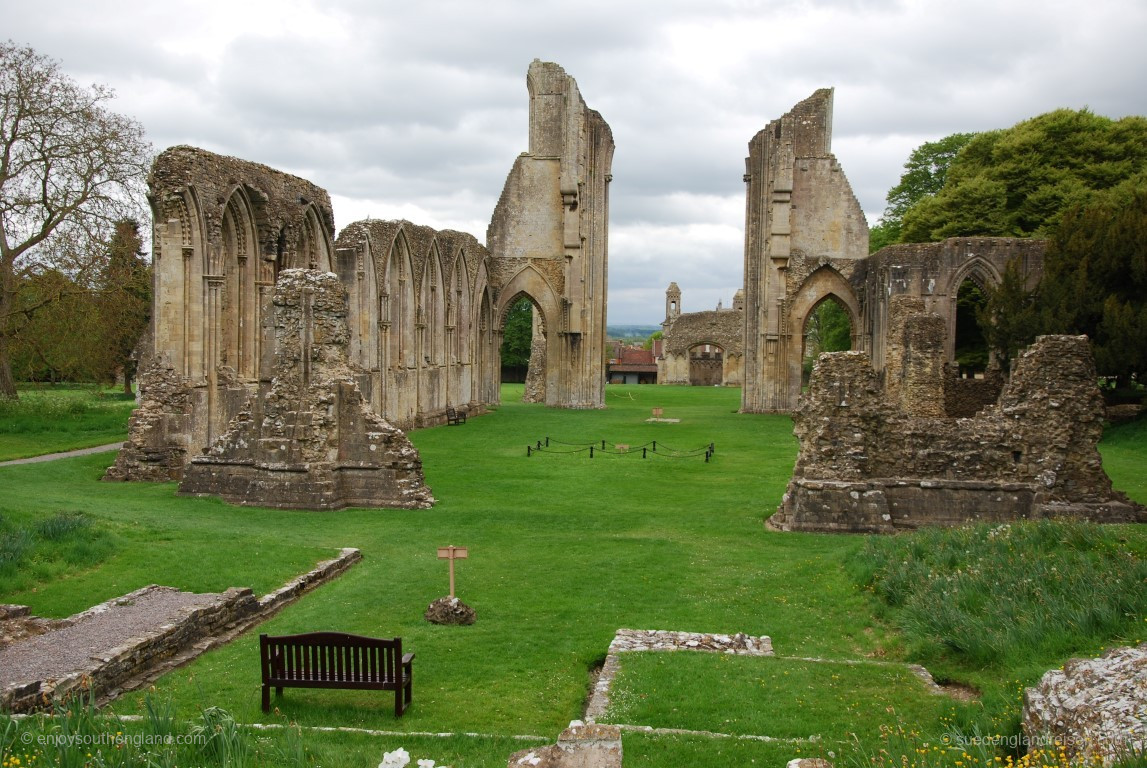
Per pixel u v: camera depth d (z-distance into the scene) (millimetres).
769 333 53281
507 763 7902
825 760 7941
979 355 53688
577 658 11961
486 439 37969
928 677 10953
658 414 46938
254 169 32719
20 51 36062
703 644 12266
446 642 12406
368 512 21344
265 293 33250
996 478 20203
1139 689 7887
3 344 38031
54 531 15320
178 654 11562
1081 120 52500
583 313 57094
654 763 8250
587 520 20938
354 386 22469
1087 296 35094
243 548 16328
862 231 53656
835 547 18391
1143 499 22109
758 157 54312
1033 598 12508
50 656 10414
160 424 25578
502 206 58281
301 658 11234
